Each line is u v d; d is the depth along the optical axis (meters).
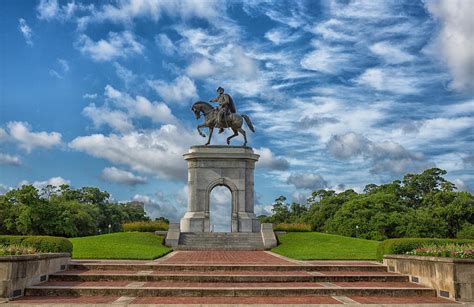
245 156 46.44
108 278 19.53
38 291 17.02
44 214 65.25
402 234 65.38
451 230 75.38
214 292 17.20
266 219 107.44
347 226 67.00
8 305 14.92
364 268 22.23
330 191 105.88
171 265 21.80
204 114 48.56
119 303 15.46
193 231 44.66
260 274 20.31
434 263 18.00
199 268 21.70
